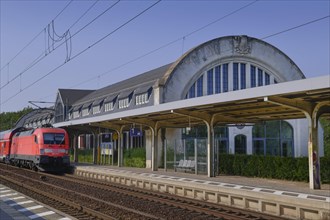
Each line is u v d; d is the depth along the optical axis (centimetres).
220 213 1339
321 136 3706
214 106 2003
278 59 3900
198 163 2541
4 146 4403
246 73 3788
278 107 1936
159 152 3325
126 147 4247
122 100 4434
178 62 3528
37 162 3172
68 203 1529
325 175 2017
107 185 2286
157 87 3462
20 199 1603
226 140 3616
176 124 2973
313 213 1267
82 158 4584
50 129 3244
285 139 3678
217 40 3681
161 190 2083
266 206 1452
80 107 5931
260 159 2347
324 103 1719
